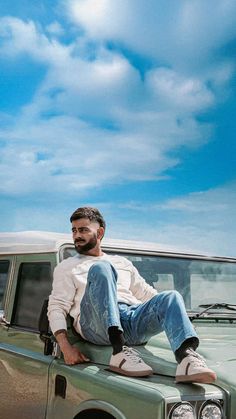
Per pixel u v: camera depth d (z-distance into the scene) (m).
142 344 3.08
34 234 3.93
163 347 3.01
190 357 2.60
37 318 3.51
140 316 2.96
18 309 3.71
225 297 4.09
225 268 4.24
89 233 3.37
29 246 3.78
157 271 3.90
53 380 3.12
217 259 4.25
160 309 2.83
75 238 3.39
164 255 4.01
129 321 3.02
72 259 3.36
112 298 2.91
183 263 4.05
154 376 2.71
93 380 2.81
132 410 2.54
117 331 2.84
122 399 2.61
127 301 3.23
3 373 3.60
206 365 2.65
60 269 3.28
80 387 2.88
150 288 3.56
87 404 2.79
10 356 3.55
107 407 2.66
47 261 3.57
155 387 2.54
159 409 2.42
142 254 3.92
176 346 2.65
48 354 3.25
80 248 3.38
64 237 3.79
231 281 4.21
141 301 3.52
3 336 3.71
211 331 3.45
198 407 2.48
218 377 2.62
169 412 2.42
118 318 2.88
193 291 4.00
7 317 3.73
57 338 3.07
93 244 3.38
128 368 2.71
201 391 2.52
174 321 2.72
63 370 3.04
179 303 2.79
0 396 3.61
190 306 3.88
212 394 2.52
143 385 2.58
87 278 3.05
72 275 3.24
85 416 2.87
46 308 3.23
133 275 3.54
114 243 3.94
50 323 3.13
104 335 2.97
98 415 2.81
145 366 2.71
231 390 2.55
